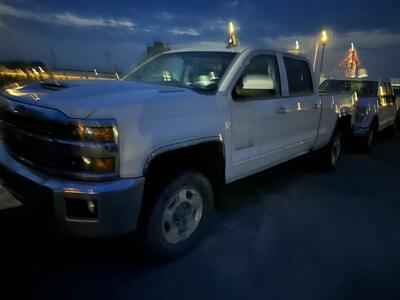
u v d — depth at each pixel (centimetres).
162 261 270
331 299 241
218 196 323
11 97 254
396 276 275
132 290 236
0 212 325
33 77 747
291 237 330
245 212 383
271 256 292
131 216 226
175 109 249
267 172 560
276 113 369
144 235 252
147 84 306
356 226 369
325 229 354
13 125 246
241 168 335
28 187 228
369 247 322
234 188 464
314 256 298
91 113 207
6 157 257
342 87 895
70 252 275
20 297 217
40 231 299
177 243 275
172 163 270
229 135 302
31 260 259
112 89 258
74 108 209
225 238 317
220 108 290
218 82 310
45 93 244
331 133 548
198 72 336
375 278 271
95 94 237
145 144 226
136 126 222
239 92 315
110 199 212
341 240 332
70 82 286
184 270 263
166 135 240
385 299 245
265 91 355
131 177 221
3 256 260
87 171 211
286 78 396
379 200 462
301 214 390
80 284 237
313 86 467
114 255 277
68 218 215
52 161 220
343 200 449
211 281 252
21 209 334
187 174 267
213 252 291
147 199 249
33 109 224
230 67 321
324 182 528
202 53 358
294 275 267
